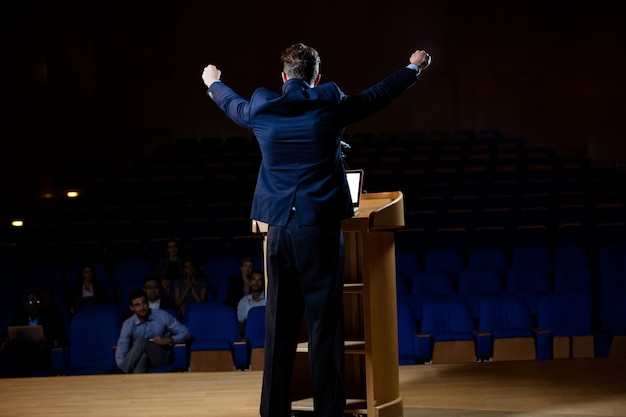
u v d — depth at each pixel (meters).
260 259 3.14
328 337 1.01
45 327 2.64
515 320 2.57
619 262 3.18
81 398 1.52
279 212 0.98
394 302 1.22
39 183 4.86
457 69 6.06
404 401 1.44
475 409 1.38
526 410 1.37
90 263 3.24
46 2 5.15
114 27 5.93
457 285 3.10
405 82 1.04
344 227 1.12
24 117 4.72
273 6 6.05
